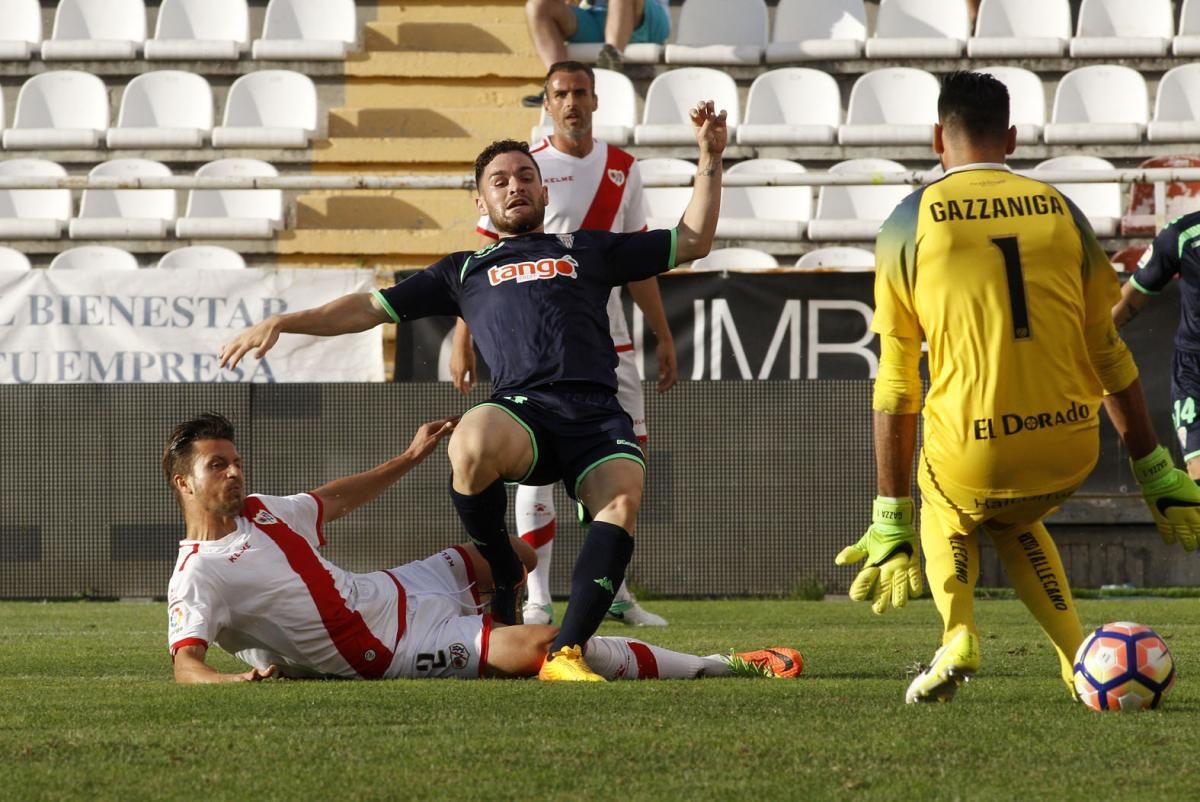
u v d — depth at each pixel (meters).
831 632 22.30
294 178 31.12
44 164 42.59
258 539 14.99
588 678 14.11
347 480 16.08
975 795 8.59
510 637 15.14
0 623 25.31
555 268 15.84
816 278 29.73
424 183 30.92
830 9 46.69
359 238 39.75
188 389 30.28
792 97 43.28
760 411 29.78
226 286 30.88
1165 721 11.29
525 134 43.38
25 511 30.44
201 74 45.22
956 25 45.94
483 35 45.84
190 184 31.30
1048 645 19.38
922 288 12.23
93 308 30.83
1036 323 11.96
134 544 30.33
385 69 44.81
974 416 12.05
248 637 15.10
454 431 15.60
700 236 16.00
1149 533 30.42
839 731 10.76
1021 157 40.28
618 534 14.71
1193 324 22.95
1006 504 12.34
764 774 9.19
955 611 12.34
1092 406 12.30
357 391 30.06
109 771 9.37
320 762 9.62
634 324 29.94
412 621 15.34
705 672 15.20
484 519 15.50
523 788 8.80
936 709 11.99
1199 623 23.14
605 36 44.47
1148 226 36.56
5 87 45.69
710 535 29.89
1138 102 41.91
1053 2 45.28
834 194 40.38
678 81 44.19
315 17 47.00
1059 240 12.07
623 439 15.29
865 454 29.64
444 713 11.88
